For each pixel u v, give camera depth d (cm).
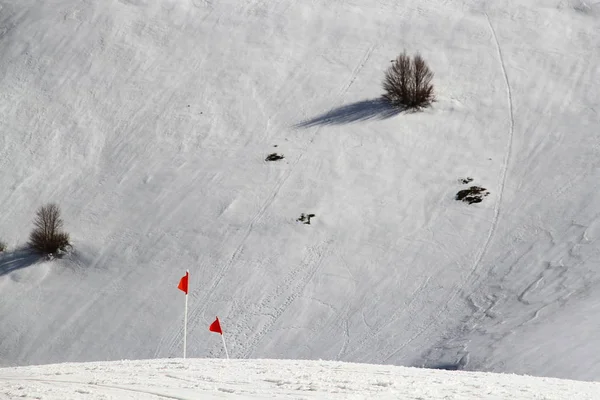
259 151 11562
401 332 8344
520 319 7762
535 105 11788
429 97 12112
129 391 3250
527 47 12975
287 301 9125
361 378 3497
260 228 10231
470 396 2919
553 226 9531
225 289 9444
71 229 10919
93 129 12594
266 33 13912
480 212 10031
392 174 10819
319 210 10356
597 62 12475
